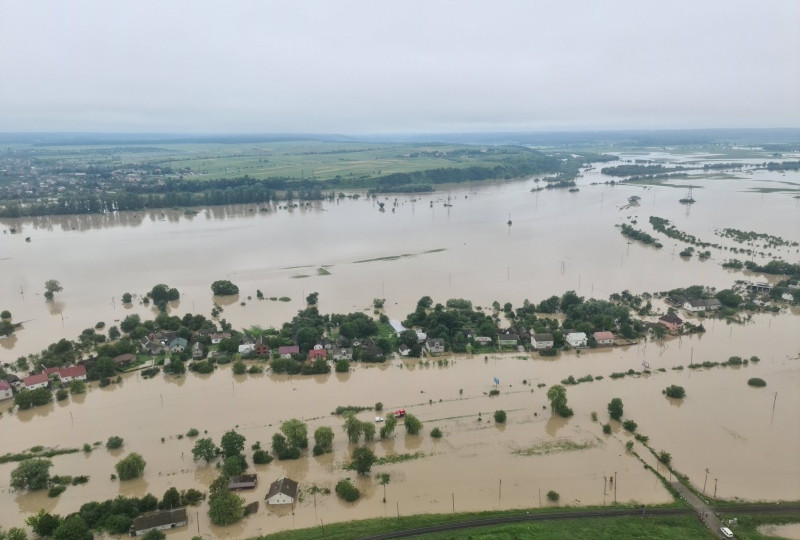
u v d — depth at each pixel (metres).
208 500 99.19
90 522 92.31
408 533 91.12
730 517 94.56
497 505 98.25
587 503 98.62
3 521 95.00
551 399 127.06
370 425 115.69
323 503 99.00
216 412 129.62
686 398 133.12
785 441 115.88
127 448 115.94
